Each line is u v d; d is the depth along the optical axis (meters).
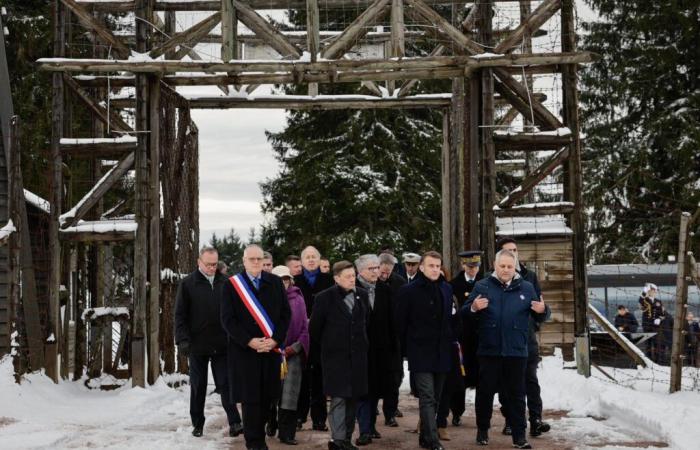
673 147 27.53
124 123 15.16
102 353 15.06
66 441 9.28
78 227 13.75
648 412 9.73
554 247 13.95
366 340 8.75
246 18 13.81
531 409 9.52
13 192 12.38
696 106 28.09
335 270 8.74
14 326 12.24
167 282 14.94
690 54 28.73
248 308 8.34
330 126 31.59
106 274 16.36
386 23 16.69
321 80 14.32
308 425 10.62
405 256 10.47
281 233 32.09
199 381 9.66
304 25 30.45
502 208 13.79
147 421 10.91
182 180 16.19
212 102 16.86
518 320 8.87
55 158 13.87
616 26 30.28
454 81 17.12
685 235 11.23
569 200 14.12
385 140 30.05
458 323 8.95
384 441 9.36
